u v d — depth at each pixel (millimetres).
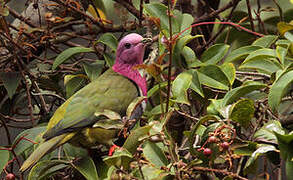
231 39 6723
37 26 6160
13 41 5625
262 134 4488
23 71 5770
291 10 6656
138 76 5211
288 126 5156
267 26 6797
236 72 5559
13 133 7484
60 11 6473
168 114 4355
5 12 5469
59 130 4699
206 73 5180
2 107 6059
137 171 4254
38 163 4613
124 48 5215
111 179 4027
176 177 4156
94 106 4871
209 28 6734
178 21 5457
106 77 5191
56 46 6273
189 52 5367
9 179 4547
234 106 4488
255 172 4609
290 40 4816
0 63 6016
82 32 6316
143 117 5520
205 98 5637
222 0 7375
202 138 4492
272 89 4422
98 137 4867
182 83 5027
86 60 6016
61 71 6051
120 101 4984
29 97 5484
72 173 5047
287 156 4004
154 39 5699
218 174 4836
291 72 4426
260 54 4789
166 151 4645
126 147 4023
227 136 4215
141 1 5723
